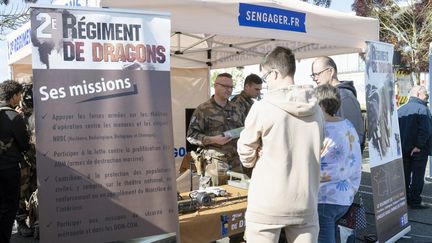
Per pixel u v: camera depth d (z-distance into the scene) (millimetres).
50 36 2316
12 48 5527
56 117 2322
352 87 3949
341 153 2807
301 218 2152
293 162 2152
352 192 2928
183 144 6699
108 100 2445
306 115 2176
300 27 3945
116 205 2447
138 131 2510
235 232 3021
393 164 4469
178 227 2596
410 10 17141
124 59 2490
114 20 2467
